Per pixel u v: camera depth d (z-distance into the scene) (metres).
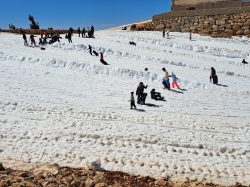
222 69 32.38
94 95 19.20
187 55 36.59
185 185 9.34
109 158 10.91
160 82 24.12
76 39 37.69
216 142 13.28
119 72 24.80
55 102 16.80
